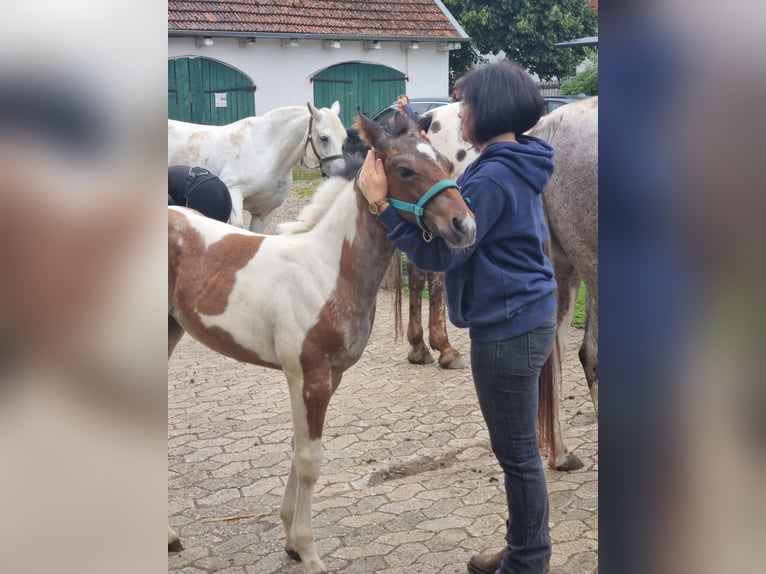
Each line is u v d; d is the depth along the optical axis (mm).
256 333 2449
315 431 2396
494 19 20047
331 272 2355
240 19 15484
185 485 3350
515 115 2088
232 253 2520
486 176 2023
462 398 4398
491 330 2074
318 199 2471
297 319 2338
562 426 3893
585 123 3244
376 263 2348
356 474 3420
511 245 2059
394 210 2119
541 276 2086
